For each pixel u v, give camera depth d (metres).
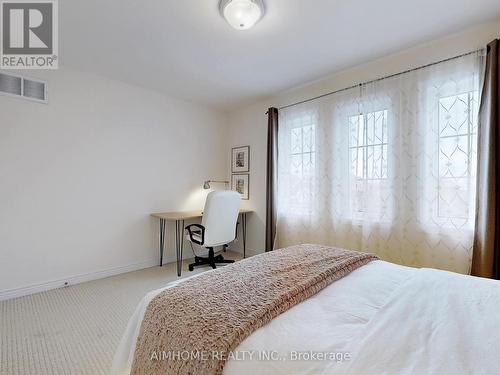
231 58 2.50
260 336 0.80
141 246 3.29
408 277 1.30
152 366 0.91
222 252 4.07
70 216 2.71
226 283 1.15
